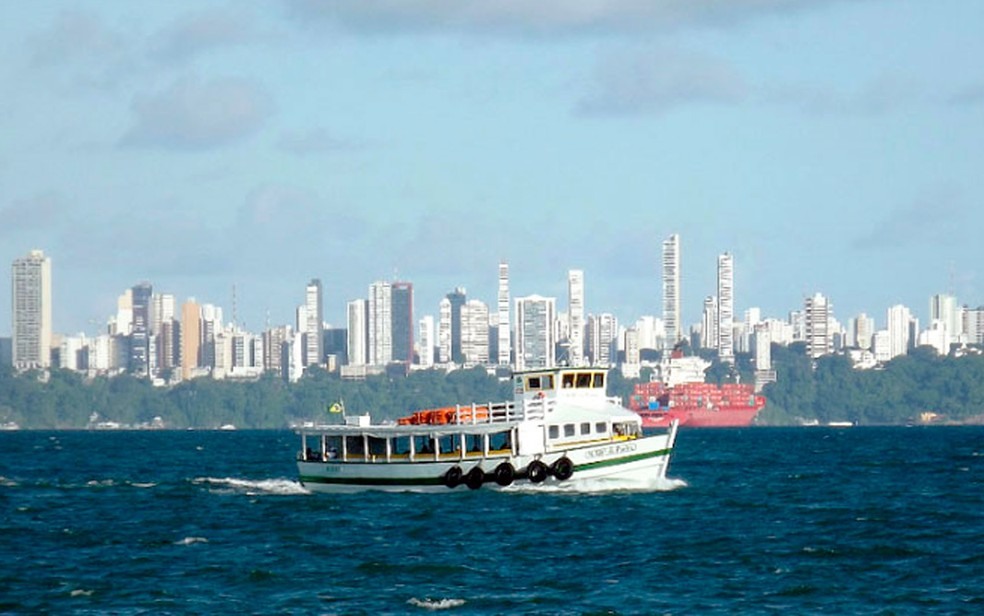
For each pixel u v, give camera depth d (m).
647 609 130.50
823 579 145.50
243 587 142.62
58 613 130.00
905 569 151.75
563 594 137.75
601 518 193.62
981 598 134.75
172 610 131.00
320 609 131.00
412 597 136.50
